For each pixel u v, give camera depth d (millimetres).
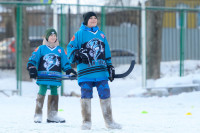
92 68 14547
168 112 22094
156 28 39031
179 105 25922
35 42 19141
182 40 34344
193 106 25156
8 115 20391
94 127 15484
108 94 14727
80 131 14203
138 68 38250
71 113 21375
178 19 47344
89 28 14938
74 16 31688
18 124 16656
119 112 22234
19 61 31578
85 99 14695
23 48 38969
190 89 32594
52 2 32500
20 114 20891
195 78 33469
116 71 19078
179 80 33375
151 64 38781
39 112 17562
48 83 17266
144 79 31984
